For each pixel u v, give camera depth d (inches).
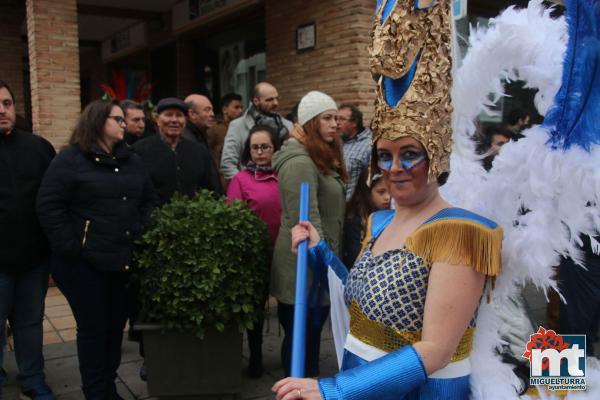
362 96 229.6
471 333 52.7
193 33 363.6
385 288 50.2
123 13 372.5
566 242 51.5
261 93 174.6
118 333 114.5
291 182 107.7
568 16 48.9
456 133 58.4
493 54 56.6
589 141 47.9
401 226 53.1
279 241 112.0
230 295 108.8
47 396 117.0
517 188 52.9
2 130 109.0
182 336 113.5
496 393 53.6
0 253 109.9
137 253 111.2
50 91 243.3
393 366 44.1
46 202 101.7
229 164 174.1
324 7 242.1
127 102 164.7
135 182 110.0
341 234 116.0
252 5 292.7
